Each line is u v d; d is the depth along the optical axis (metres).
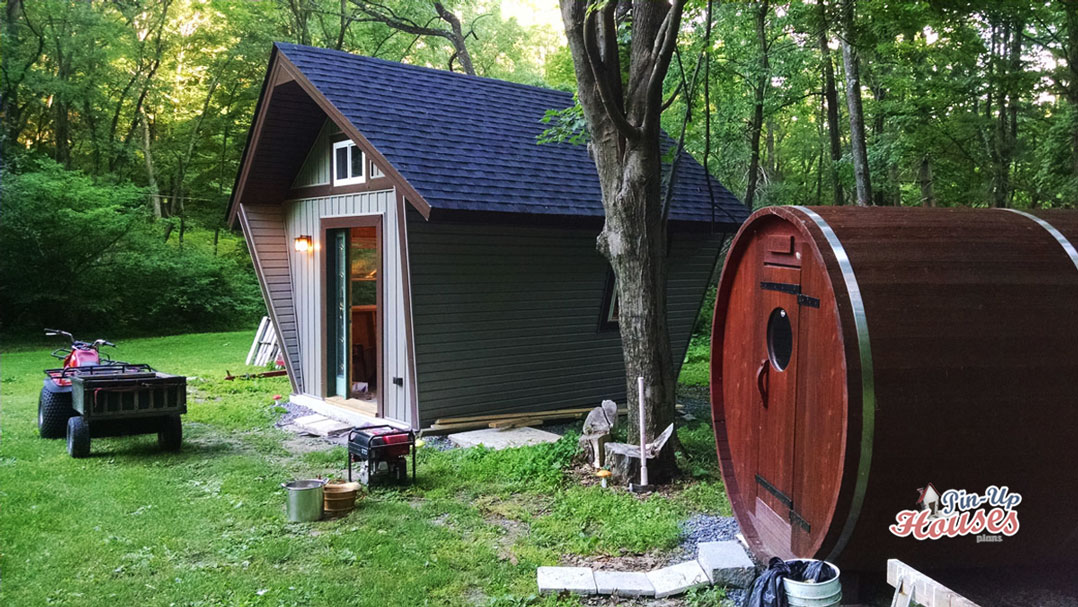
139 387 7.56
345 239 10.02
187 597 4.30
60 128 25.36
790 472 4.41
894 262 3.92
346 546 5.13
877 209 4.43
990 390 3.70
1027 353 3.75
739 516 5.09
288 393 11.65
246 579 4.56
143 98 27.44
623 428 8.85
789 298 4.42
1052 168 13.10
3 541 5.14
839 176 16.44
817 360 4.07
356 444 6.57
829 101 16.20
